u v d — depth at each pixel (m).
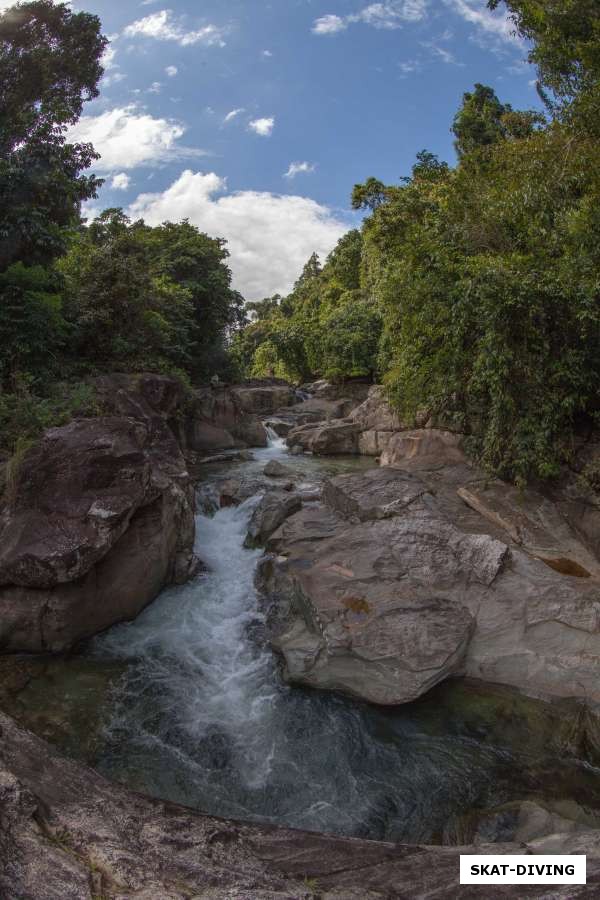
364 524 9.27
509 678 7.05
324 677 6.95
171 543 9.33
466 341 10.67
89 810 3.68
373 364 26.92
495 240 10.27
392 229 13.20
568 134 10.05
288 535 9.82
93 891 2.78
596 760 5.94
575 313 8.57
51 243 12.87
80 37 14.56
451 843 5.00
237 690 7.12
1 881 2.73
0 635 7.29
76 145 13.66
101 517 7.46
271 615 8.48
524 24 10.98
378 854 3.83
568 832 4.55
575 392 9.10
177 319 19.92
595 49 9.78
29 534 7.35
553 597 7.31
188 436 19.05
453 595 7.59
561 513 9.44
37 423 9.57
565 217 9.29
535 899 3.10
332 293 43.25
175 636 8.15
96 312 14.70
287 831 4.11
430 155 13.59
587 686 6.71
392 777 5.82
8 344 12.00
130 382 13.96
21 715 6.35
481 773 5.84
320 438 19.91
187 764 5.93
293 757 6.09
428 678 6.58
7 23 14.04
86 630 7.76
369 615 7.13
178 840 3.56
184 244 23.97
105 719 6.46
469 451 11.21
